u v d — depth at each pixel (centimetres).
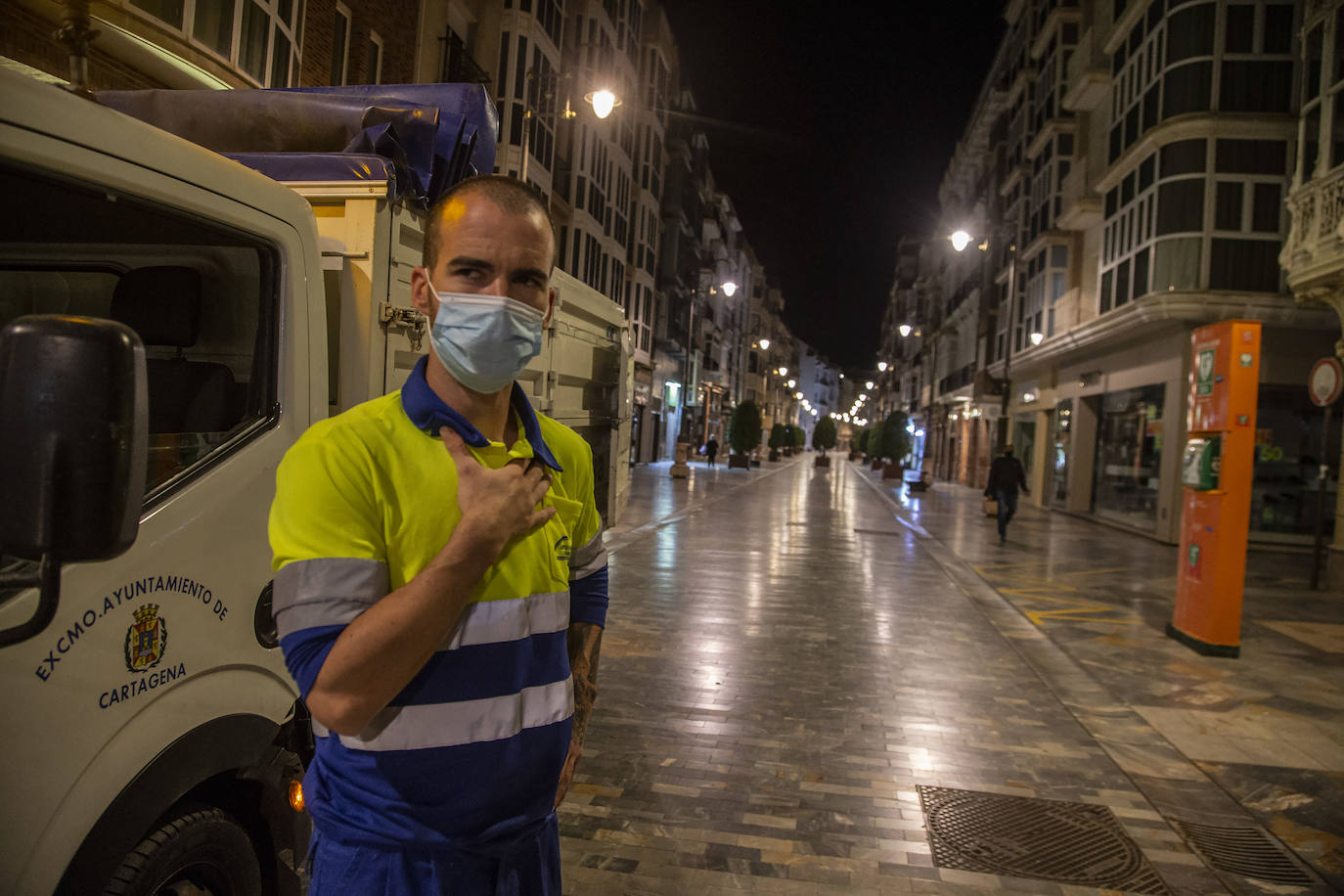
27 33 664
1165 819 420
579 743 174
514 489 134
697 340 5106
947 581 1128
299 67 1012
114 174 174
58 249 225
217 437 208
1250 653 770
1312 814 431
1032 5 3009
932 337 5203
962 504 2659
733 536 1505
